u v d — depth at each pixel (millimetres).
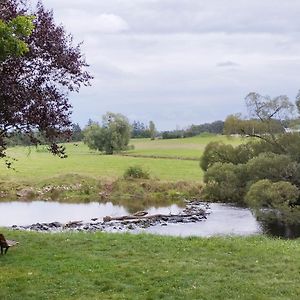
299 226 39906
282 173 47062
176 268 15930
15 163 96812
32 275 15031
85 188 66125
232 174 53406
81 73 18594
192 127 191625
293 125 52875
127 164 94500
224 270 15781
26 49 11867
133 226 39406
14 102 16078
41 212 49156
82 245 20031
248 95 54969
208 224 40594
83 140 140000
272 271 15758
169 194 62156
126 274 15148
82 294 13266
